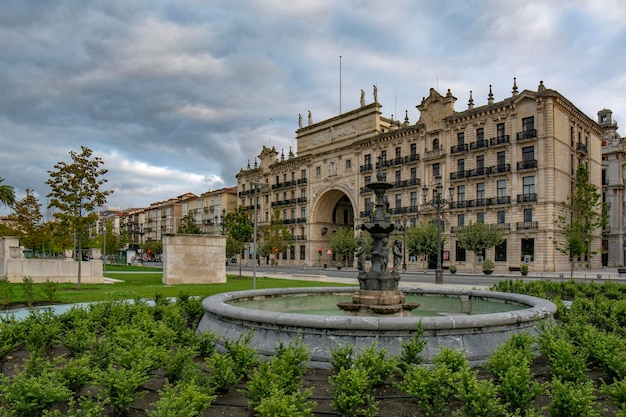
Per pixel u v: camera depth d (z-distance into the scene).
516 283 19.48
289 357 6.68
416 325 7.65
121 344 7.61
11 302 16.36
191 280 28.28
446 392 5.75
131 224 149.88
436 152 57.88
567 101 50.00
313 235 78.00
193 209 116.00
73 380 6.44
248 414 6.04
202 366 8.02
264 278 37.22
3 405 5.94
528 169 48.91
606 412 6.06
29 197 43.03
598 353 7.41
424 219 58.88
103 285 26.16
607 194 68.19
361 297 11.86
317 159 77.50
